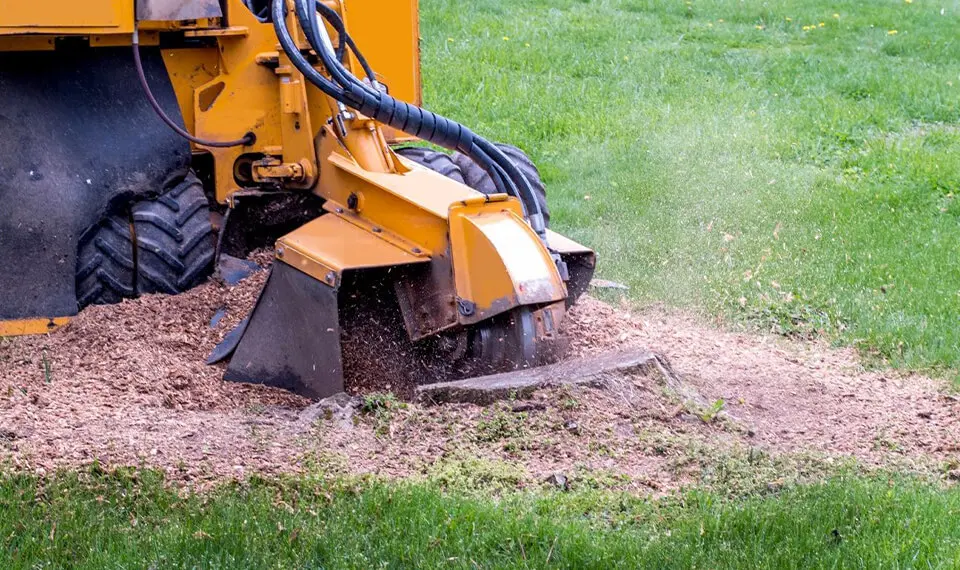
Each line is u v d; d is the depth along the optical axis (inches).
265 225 426.9
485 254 327.0
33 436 290.8
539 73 932.0
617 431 309.0
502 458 294.8
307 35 351.6
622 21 1114.7
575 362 341.1
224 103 399.2
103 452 283.1
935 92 916.0
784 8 1205.1
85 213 380.8
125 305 383.2
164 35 403.2
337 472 280.4
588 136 787.4
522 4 1162.0
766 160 729.0
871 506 269.6
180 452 288.0
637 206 624.1
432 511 258.4
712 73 956.6
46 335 371.6
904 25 1150.3
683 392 337.1
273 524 251.4
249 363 350.6
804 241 562.3
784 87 928.3
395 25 445.1
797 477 290.5
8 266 369.7
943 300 477.4
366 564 237.5
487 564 240.1
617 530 258.1
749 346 423.5
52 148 380.2
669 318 454.3
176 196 397.4
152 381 343.6
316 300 334.3
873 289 493.4
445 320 338.6
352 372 353.4
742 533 255.9
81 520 251.0
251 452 291.3
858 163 734.5
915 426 343.0
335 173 370.6
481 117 813.2
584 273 372.5
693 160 717.3
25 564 234.7
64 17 361.4
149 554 238.1
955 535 258.1
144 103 395.9
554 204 633.6
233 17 394.6
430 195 348.5
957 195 671.8
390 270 345.7
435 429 306.2
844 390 374.3
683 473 291.3
